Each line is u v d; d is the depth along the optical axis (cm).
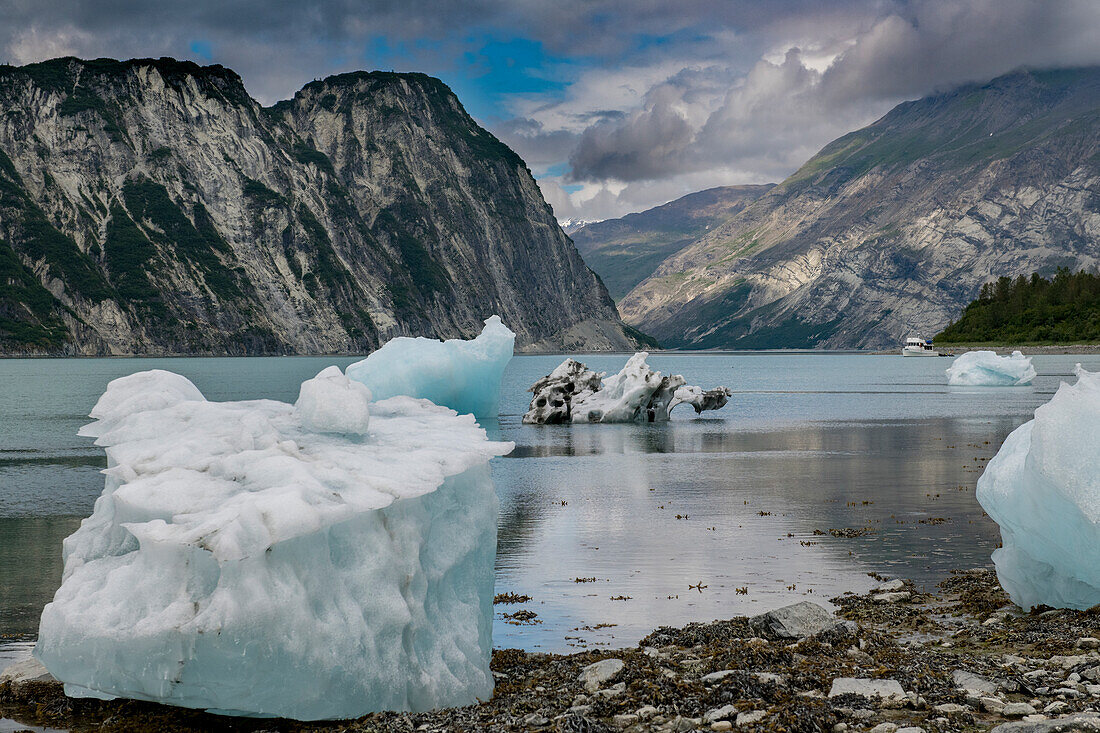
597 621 1747
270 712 1090
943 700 1130
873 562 2233
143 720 1169
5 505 3422
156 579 1094
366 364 6356
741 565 2220
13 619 1833
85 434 1387
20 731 1152
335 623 1102
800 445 5456
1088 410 1510
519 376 18800
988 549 2380
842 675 1243
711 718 1085
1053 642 1421
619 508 3158
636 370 7444
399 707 1162
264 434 1305
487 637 1405
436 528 1326
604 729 1071
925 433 6216
